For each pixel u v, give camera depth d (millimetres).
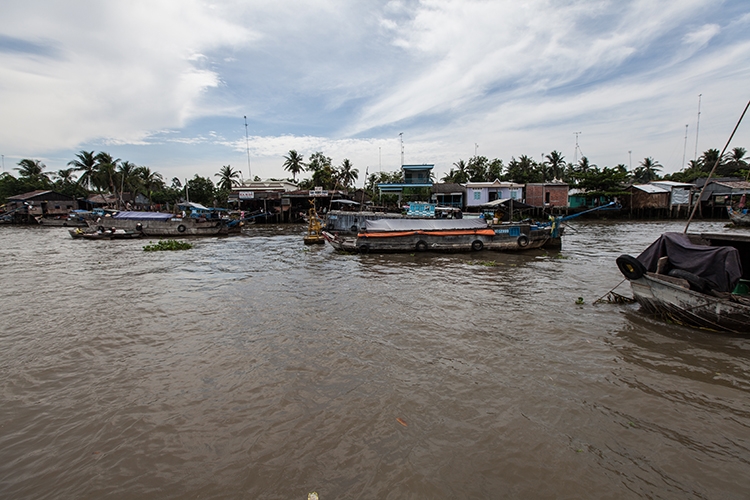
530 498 3732
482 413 5109
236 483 3967
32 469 4195
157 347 7391
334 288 12117
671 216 46938
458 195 46094
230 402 5430
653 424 4867
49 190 56656
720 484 3895
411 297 10883
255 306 10086
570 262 16812
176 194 62812
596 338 7613
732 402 5332
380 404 5328
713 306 7586
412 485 3893
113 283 13141
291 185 59438
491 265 16281
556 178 61656
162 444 4578
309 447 4480
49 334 8125
